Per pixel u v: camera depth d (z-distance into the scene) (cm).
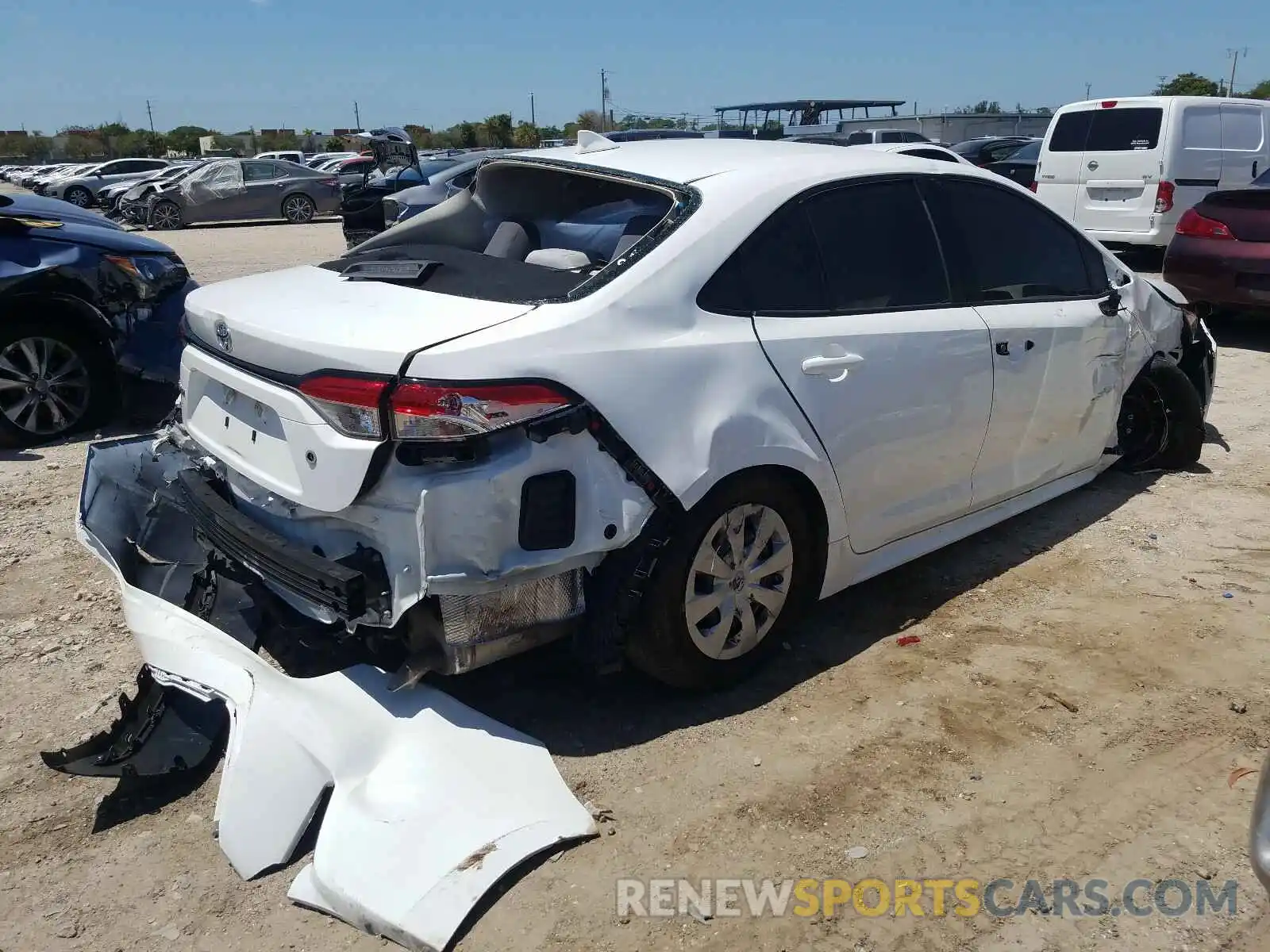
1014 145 2017
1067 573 424
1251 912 244
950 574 424
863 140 2005
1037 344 410
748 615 325
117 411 623
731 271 314
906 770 296
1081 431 456
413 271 315
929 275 377
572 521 275
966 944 236
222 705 305
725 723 318
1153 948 234
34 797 287
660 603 297
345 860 246
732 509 308
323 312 291
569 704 325
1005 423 404
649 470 283
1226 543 452
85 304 587
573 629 298
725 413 298
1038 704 329
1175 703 329
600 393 274
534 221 369
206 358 327
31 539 458
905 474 365
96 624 382
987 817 277
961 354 374
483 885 242
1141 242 1209
